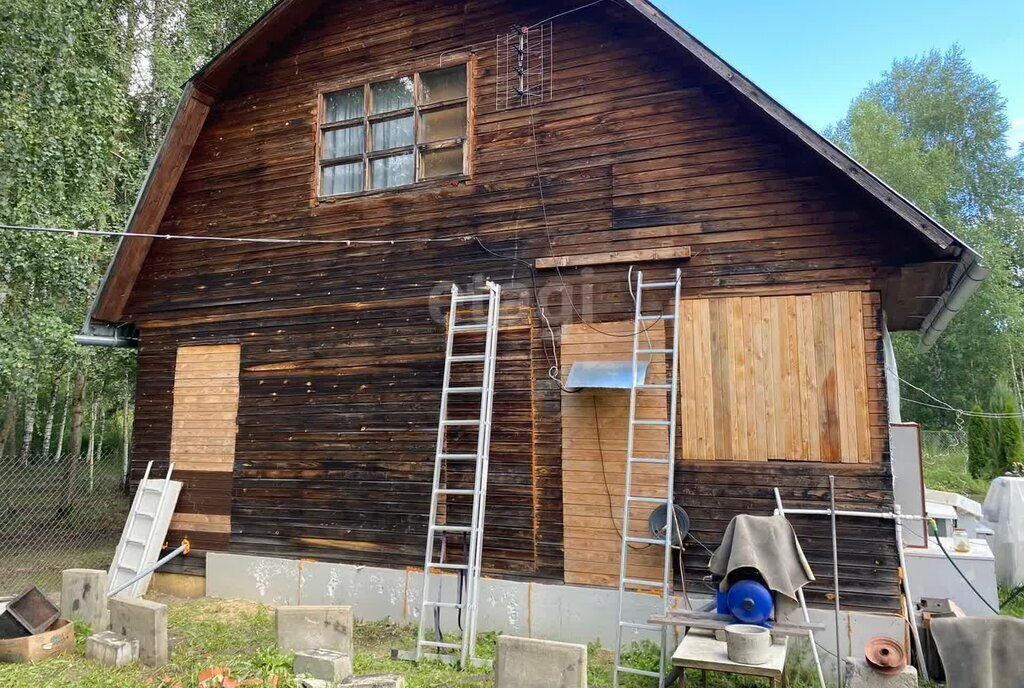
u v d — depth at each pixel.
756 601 5.15
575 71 7.60
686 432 6.63
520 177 7.70
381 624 7.57
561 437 7.14
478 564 6.89
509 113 7.85
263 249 9.05
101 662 6.06
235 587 8.50
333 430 8.31
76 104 13.24
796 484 6.23
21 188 12.35
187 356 9.35
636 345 6.60
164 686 5.48
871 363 6.14
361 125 8.70
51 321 12.38
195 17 17.09
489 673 6.03
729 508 6.39
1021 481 10.68
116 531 13.89
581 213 7.35
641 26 7.34
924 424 29.00
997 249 27.80
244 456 8.78
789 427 6.31
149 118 16.81
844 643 5.87
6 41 12.32
